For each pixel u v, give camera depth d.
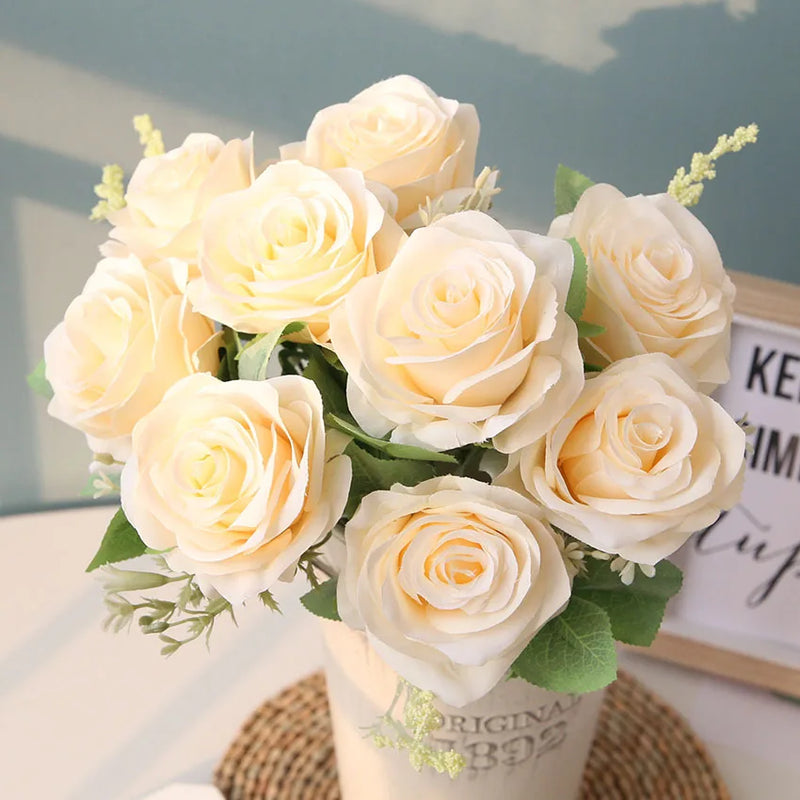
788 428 0.83
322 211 0.57
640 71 0.91
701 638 0.88
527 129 0.96
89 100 1.00
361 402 0.56
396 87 0.65
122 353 0.59
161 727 0.86
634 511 0.55
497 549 0.55
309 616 0.94
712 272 0.61
